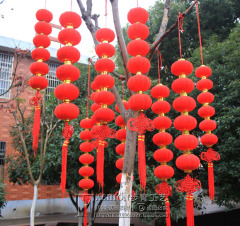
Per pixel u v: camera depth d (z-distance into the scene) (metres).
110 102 3.59
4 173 11.68
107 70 3.72
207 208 12.05
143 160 3.30
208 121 4.27
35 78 3.88
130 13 3.63
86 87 9.31
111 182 7.95
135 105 3.29
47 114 8.23
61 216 12.75
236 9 9.83
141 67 3.38
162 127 3.89
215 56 8.12
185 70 3.68
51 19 4.20
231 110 6.64
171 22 9.46
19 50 7.41
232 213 10.16
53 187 13.48
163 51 9.84
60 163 7.08
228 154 6.64
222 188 7.16
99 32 3.80
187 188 3.41
